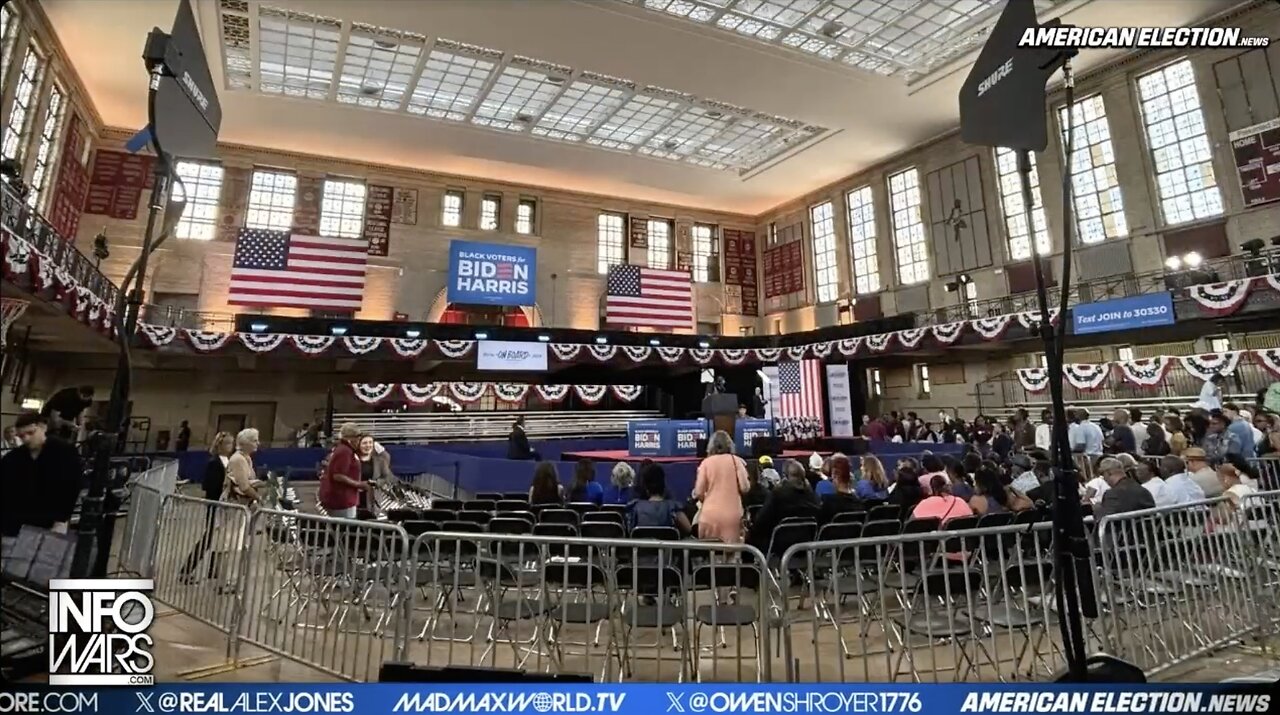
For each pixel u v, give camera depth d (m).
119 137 18.83
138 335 15.69
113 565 6.22
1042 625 3.69
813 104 19.09
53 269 9.93
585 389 20.22
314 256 18.27
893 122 20.31
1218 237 14.90
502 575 4.48
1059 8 14.55
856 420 21.30
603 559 3.70
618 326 24.88
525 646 4.32
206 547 4.48
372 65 17.17
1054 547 2.74
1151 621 3.80
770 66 17.08
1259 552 4.39
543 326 24.62
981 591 4.03
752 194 27.12
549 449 16.52
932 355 21.25
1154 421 10.77
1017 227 19.19
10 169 9.62
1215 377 13.80
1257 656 3.96
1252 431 7.96
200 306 19.48
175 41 2.92
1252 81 14.51
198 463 15.95
